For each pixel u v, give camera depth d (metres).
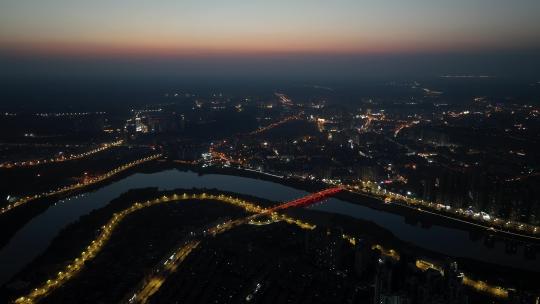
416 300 194.38
